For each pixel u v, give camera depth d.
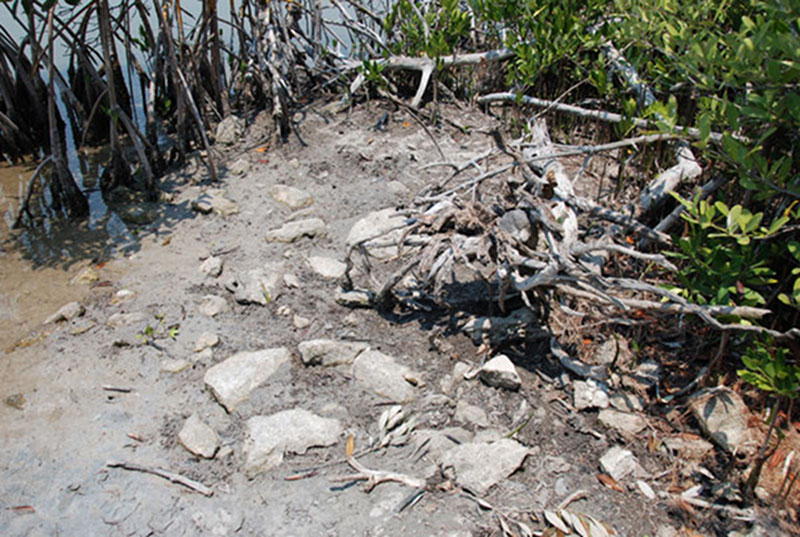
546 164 4.20
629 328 3.77
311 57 7.82
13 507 3.05
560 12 5.62
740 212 3.11
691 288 3.50
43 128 6.74
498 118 6.70
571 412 3.42
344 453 3.27
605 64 5.95
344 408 3.52
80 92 6.92
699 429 3.27
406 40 7.41
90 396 3.65
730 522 2.86
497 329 3.83
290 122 6.66
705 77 3.42
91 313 4.28
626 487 3.03
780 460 3.05
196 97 6.86
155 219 5.39
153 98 6.28
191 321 4.18
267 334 4.05
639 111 5.37
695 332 3.72
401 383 3.61
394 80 7.44
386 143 6.27
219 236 5.08
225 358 3.87
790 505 2.88
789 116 3.04
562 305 3.64
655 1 4.01
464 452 3.17
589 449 3.23
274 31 6.97
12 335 4.10
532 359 3.73
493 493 3.03
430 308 4.14
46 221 5.44
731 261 3.45
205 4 6.56
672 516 2.90
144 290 4.48
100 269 4.75
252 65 7.10
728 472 3.04
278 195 5.55
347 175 5.83
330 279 4.49
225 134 6.58
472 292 4.21
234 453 3.29
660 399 3.43
